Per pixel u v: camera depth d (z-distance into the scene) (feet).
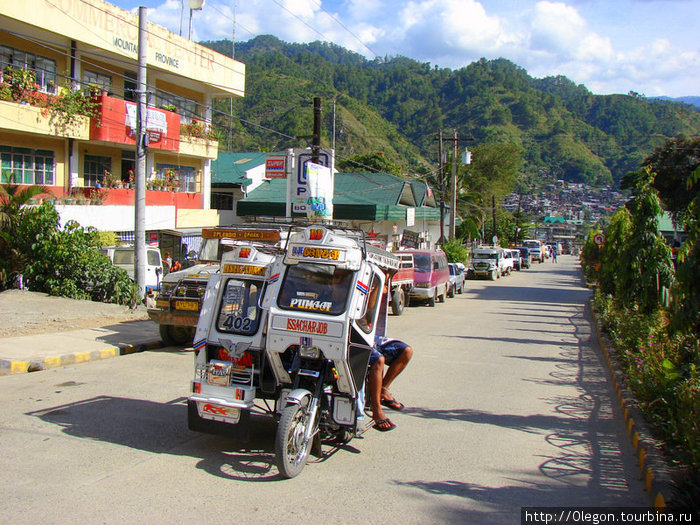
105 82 75.97
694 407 18.21
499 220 245.65
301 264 19.94
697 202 19.10
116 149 77.61
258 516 15.49
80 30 67.00
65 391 27.66
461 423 25.61
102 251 62.64
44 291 54.85
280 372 19.86
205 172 94.27
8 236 53.42
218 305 20.97
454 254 140.46
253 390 19.83
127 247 64.08
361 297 19.49
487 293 106.83
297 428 18.54
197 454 20.15
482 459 21.04
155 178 82.89
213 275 21.44
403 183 128.88
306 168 79.10
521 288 119.75
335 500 16.80
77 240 55.16
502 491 18.07
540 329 60.29
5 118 60.29
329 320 18.76
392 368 25.05
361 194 124.16
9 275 54.03
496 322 65.16
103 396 26.94
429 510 16.40
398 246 128.06
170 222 80.64
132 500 16.15
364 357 20.38
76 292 54.44
